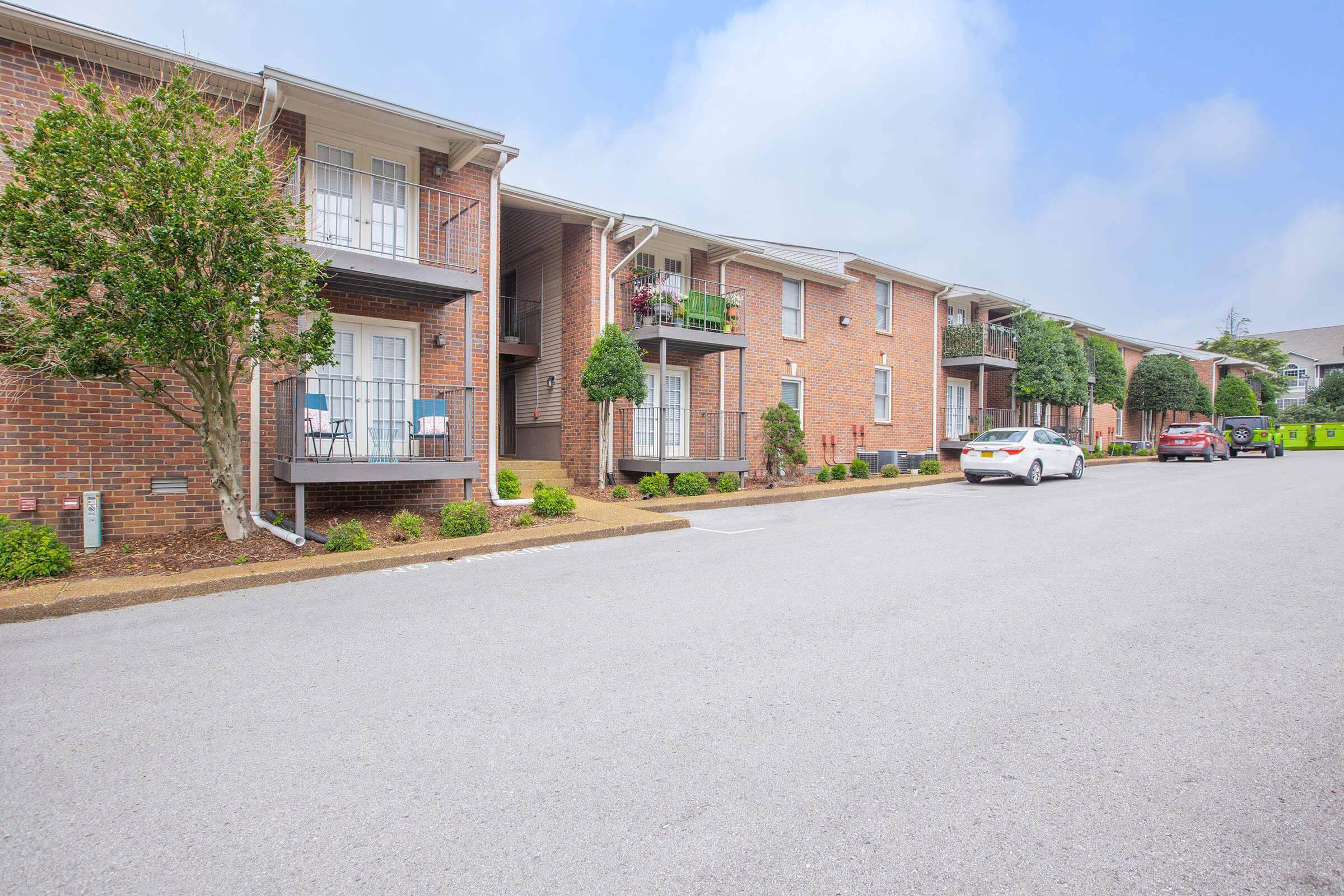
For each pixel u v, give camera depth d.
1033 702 3.77
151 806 2.83
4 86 7.77
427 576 7.13
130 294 6.30
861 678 4.14
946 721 3.55
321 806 2.82
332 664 4.47
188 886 2.33
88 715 3.71
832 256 18.47
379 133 10.15
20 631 5.33
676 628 5.15
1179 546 8.28
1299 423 41.97
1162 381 31.19
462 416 11.02
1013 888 2.28
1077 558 7.66
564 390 14.59
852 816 2.71
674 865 2.41
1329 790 2.87
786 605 5.77
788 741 3.35
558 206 13.01
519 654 4.62
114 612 5.87
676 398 15.77
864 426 19.50
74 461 8.09
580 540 9.31
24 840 2.60
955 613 5.50
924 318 21.50
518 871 2.39
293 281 7.34
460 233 10.92
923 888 2.29
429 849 2.52
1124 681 4.06
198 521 8.80
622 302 14.39
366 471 8.86
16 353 6.51
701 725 3.53
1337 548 7.99
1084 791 2.88
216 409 7.87
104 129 6.45
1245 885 2.29
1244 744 3.27
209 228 6.75
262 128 8.24
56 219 6.21
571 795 2.88
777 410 16.20
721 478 14.34
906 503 13.25
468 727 3.53
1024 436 16.98
